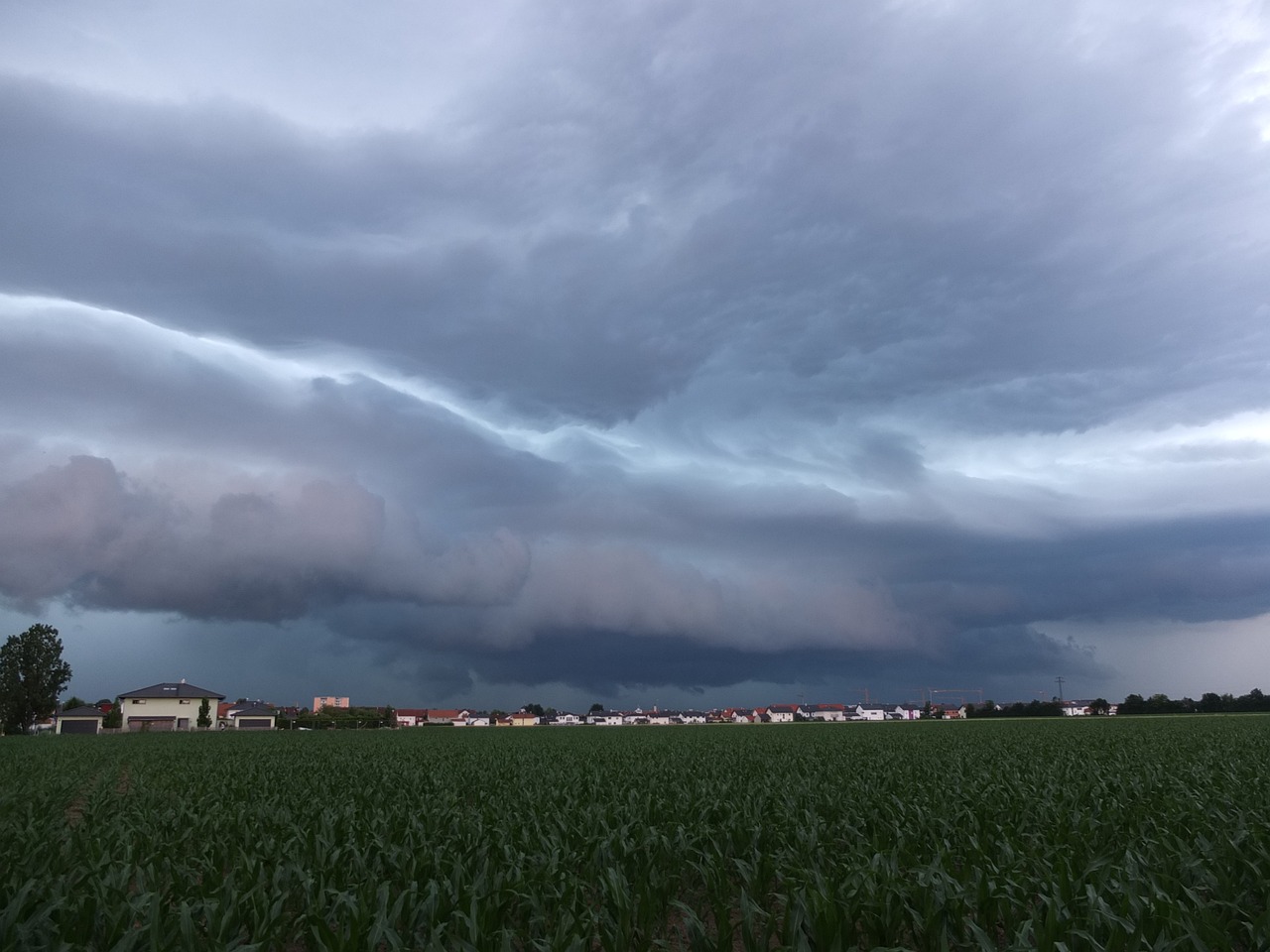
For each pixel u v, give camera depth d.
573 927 8.56
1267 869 9.66
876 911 8.81
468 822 13.94
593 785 20.83
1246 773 20.66
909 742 42.44
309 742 57.84
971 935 8.50
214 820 15.39
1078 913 8.73
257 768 29.84
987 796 16.47
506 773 26.48
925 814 13.95
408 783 22.94
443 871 11.02
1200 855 10.68
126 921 8.64
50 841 12.91
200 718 129.62
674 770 26.25
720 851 12.16
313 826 13.48
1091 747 34.50
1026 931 7.96
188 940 8.05
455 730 97.31
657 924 10.25
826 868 11.09
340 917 8.94
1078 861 10.34
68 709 149.25
